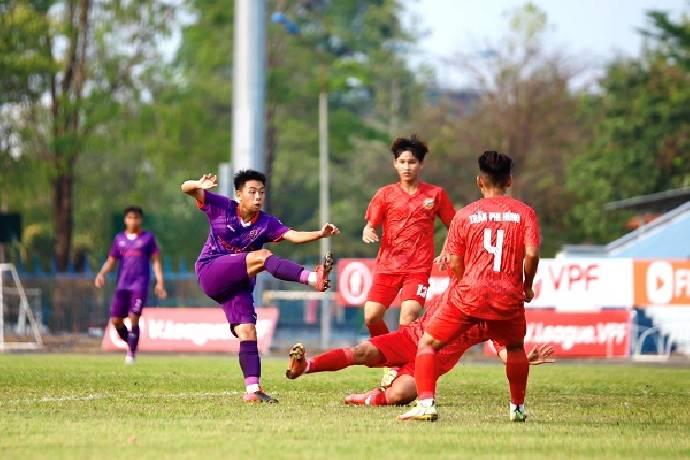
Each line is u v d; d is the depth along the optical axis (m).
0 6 110.25
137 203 143.12
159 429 19.70
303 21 149.75
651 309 69.38
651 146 136.12
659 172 136.00
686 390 33.28
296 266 24.73
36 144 118.31
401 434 19.30
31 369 39.91
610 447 18.08
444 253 22.03
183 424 20.58
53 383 32.25
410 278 30.25
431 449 17.45
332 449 17.27
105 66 116.69
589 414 24.33
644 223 117.56
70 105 115.19
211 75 141.12
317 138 143.38
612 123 138.00
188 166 124.06
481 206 21.41
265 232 25.97
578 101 154.50
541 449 17.70
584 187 140.00
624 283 58.50
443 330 21.59
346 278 59.41
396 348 23.81
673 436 19.92
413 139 30.69
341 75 137.50
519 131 149.88
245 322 26.30
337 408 24.30
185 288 79.62
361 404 25.20
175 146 119.50
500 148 151.12
